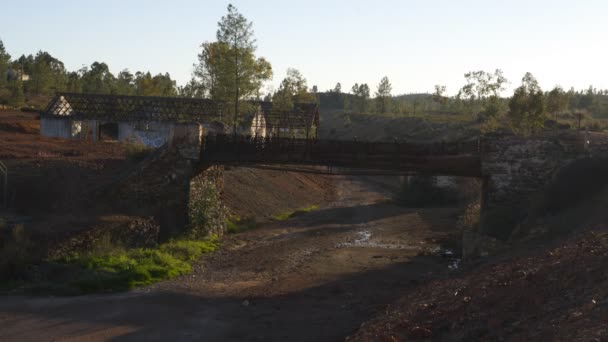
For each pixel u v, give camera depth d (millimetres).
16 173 34875
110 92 121625
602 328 10352
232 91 55562
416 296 20203
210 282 26469
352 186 76938
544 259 17875
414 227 44375
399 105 143375
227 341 18156
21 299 22156
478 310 14789
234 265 30375
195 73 69312
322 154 35312
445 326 14734
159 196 35250
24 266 24453
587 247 16672
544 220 26469
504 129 68562
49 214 30312
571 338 10477
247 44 55438
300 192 60938
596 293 12453
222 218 40188
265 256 32719
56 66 169250
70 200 32438
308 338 18188
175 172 36094
